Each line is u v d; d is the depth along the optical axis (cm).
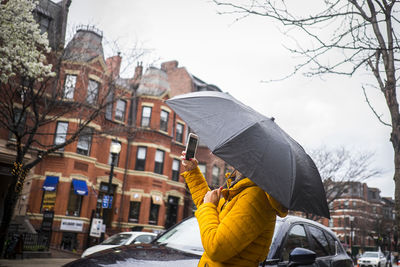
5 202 1166
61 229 2166
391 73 465
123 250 283
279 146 190
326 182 2394
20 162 1176
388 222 5481
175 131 3098
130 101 2802
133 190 2705
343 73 483
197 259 276
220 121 200
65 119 2236
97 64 1803
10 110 1299
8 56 980
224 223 171
